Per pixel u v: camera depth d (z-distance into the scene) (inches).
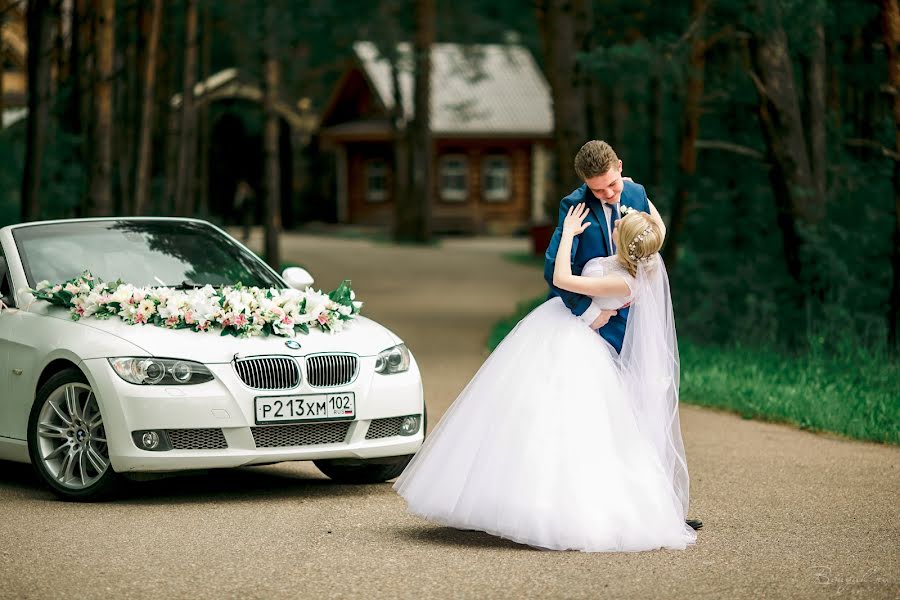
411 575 255.4
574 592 242.7
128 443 320.2
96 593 243.1
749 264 714.8
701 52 711.1
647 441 278.1
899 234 605.6
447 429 282.0
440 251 1854.1
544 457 271.4
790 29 650.8
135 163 949.8
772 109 659.4
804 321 650.2
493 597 239.5
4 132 1082.1
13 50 1475.1
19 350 352.8
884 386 522.3
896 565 266.2
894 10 593.6
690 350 645.3
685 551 276.5
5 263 374.6
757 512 322.7
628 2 868.0
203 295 339.6
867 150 734.5
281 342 334.3
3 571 259.1
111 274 368.8
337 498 340.2
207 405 321.1
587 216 285.6
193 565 264.1
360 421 336.8
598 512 270.7
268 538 289.3
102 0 769.6
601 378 275.9
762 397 502.9
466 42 1984.5
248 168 2551.7
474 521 273.1
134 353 324.5
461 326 884.6
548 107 2484.0
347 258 1659.7
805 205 659.4
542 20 1160.2
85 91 885.8
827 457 407.8
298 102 2498.8
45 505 329.7
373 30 1875.0
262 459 325.4
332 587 247.1
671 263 806.5
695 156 780.6
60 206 908.0
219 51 2437.3
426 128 1991.9
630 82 706.8
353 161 2507.4
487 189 2493.8
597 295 277.9
